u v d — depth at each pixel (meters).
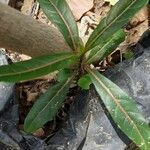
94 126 0.45
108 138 0.44
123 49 0.52
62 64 0.40
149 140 0.40
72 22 0.42
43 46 0.42
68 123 0.47
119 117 0.41
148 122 0.44
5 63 0.52
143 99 0.45
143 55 0.47
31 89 0.53
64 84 0.44
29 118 0.42
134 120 0.41
